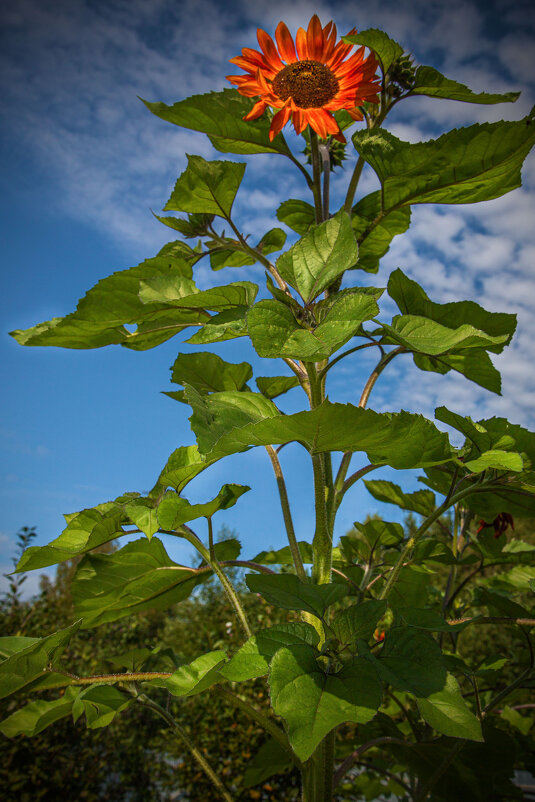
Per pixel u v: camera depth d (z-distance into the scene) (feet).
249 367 7.42
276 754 8.28
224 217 7.04
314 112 6.25
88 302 6.34
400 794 11.09
